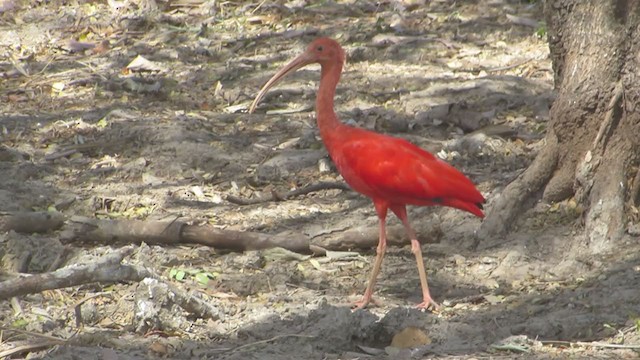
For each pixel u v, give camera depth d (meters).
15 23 19.33
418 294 10.91
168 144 14.54
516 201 12.03
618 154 11.71
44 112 15.97
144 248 11.69
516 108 15.60
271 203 13.09
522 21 18.67
